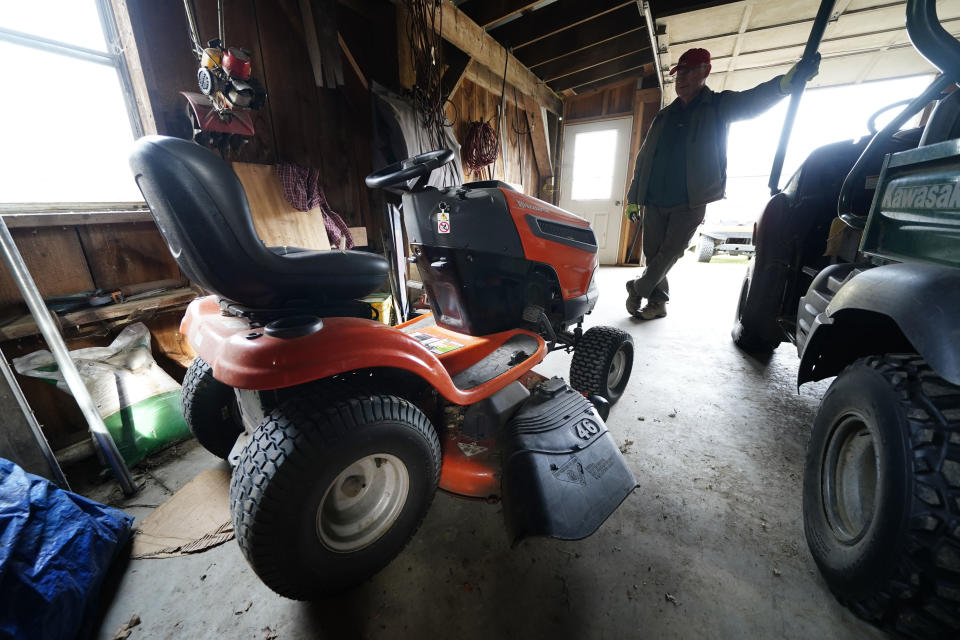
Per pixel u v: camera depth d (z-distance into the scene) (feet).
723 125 8.05
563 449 3.67
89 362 5.04
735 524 3.87
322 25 7.39
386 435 2.94
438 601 3.19
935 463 2.23
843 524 3.06
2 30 4.65
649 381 7.16
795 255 6.84
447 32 10.19
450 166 9.77
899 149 5.15
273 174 7.26
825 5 5.01
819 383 7.05
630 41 14.34
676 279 16.85
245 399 3.59
